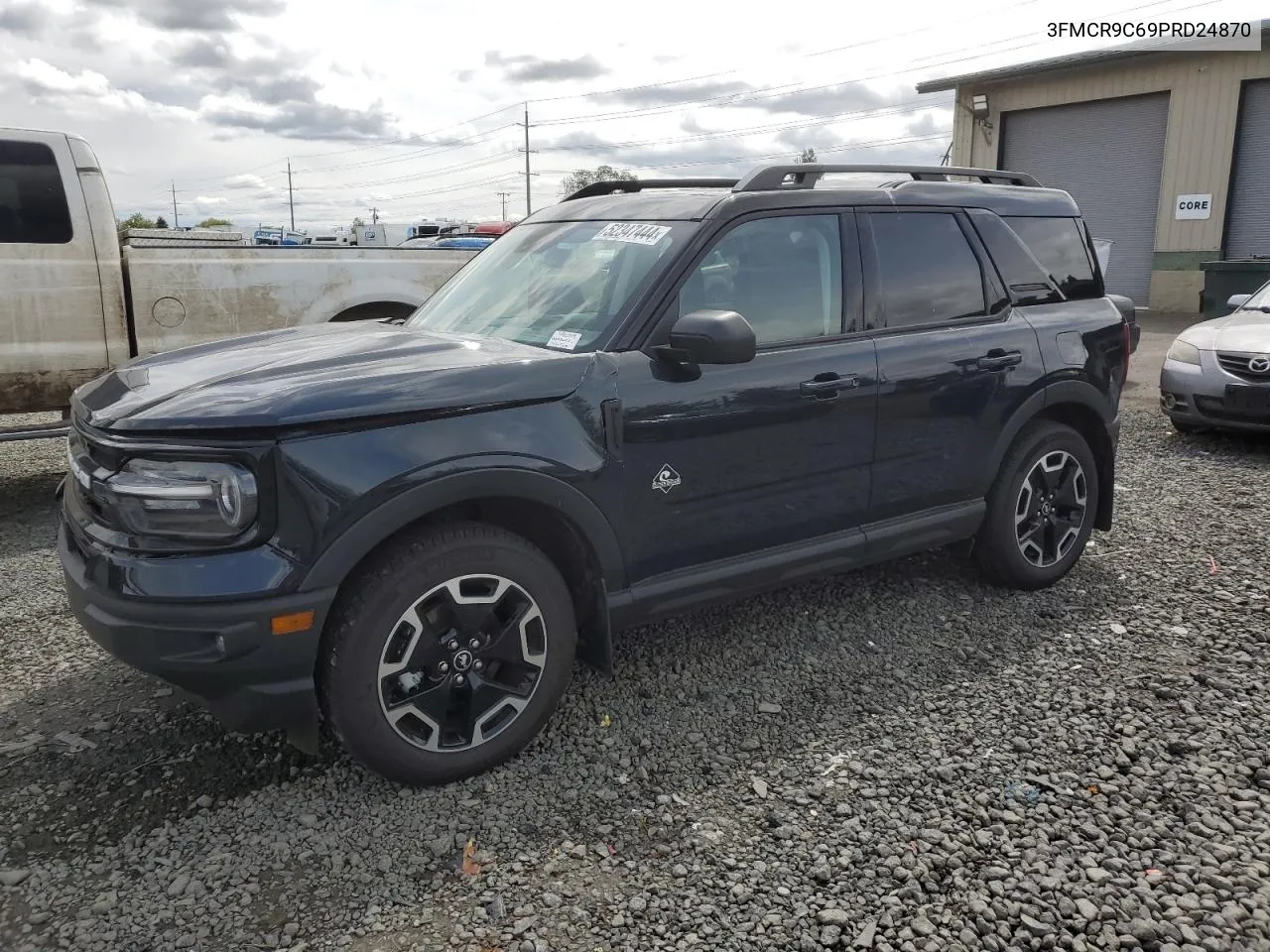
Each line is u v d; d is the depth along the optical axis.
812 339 3.69
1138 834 2.76
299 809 2.92
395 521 2.76
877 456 3.86
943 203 4.22
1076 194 21.05
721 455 3.42
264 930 2.43
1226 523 5.60
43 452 7.95
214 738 3.34
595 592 3.28
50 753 3.25
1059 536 4.59
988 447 4.22
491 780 3.06
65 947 2.37
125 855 2.72
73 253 6.27
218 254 6.83
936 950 2.34
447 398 2.87
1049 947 2.35
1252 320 7.98
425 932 2.42
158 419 2.67
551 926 2.43
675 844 2.75
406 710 2.89
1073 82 20.34
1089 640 4.04
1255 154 18.14
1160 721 3.37
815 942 2.37
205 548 2.65
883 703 3.54
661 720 3.43
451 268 7.76
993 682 3.68
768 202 3.65
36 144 6.11
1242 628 4.13
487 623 3.03
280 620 2.63
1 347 6.12
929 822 2.83
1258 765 3.09
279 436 2.64
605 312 3.37
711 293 3.46
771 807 2.92
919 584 4.68
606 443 3.15
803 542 3.76
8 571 5.06
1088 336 4.58
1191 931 2.38
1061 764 3.12
